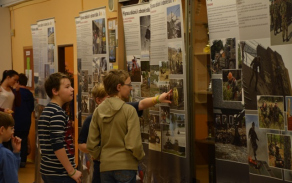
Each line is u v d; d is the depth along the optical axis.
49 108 3.88
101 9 5.49
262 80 3.28
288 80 3.11
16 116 8.55
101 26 5.52
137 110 3.98
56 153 3.78
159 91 4.49
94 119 3.64
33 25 7.24
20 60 10.03
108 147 3.53
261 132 3.34
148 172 4.71
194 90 4.28
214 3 3.77
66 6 8.19
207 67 4.35
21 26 9.90
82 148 4.05
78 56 6.01
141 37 4.82
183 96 4.16
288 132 3.15
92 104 5.74
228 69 3.70
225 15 3.70
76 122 7.68
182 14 4.13
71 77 8.23
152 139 4.62
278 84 3.18
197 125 4.29
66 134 4.02
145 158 4.86
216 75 3.81
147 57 4.76
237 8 3.40
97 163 4.04
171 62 4.29
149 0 4.57
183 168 4.21
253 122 3.39
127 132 3.49
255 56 3.31
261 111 3.32
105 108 3.56
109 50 5.45
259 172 3.38
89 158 5.70
